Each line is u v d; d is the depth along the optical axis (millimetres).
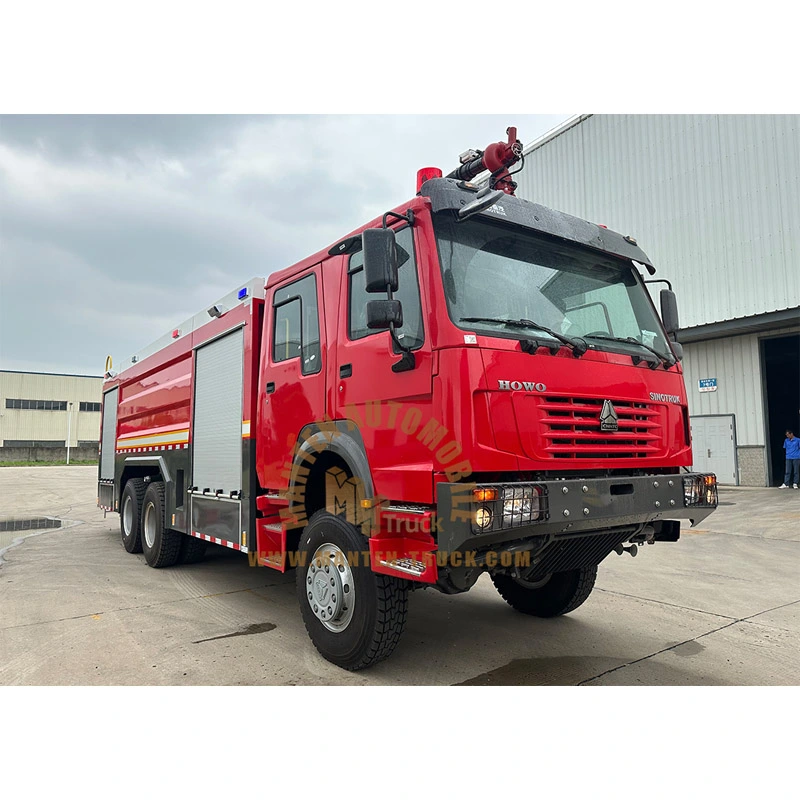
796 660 4168
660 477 3783
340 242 4246
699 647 4434
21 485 21969
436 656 4273
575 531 3490
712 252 16188
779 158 14984
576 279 4160
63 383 49281
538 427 3420
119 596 6016
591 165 19234
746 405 16047
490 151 4188
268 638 4691
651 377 4098
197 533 6230
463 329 3361
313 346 4523
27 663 4164
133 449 8492
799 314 14055
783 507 11914
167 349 7445
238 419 5527
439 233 3592
